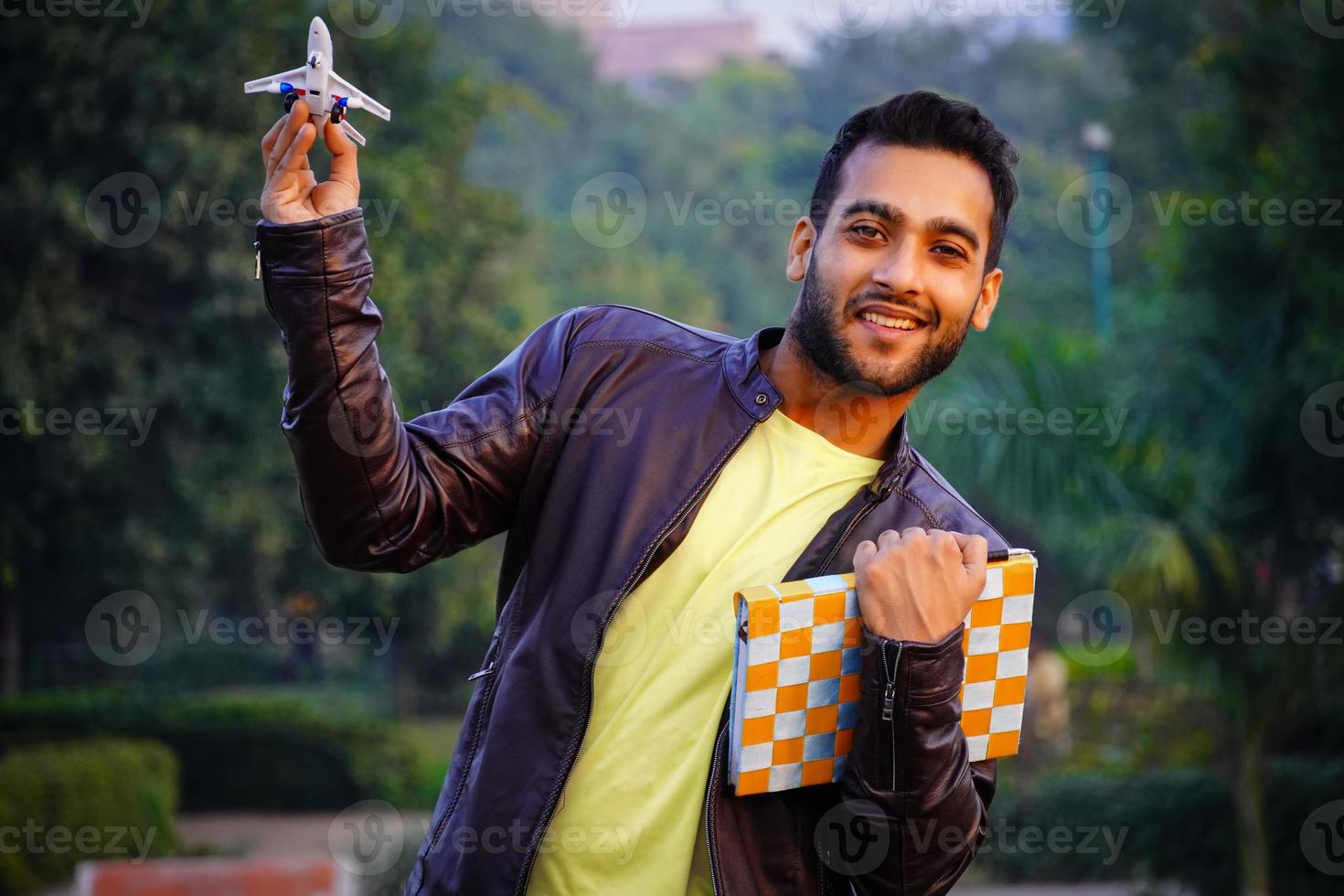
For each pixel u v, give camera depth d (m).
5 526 15.24
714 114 59.50
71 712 16.30
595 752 1.49
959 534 1.48
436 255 18.22
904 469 1.61
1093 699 12.89
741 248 46.34
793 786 1.44
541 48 55.25
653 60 95.62
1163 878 9.86
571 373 1.61
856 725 1.45
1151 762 12.31
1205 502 7.64
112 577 16.52
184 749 16.41
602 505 1.54
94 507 16.23
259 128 15.09
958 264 1.50
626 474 1.55
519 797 1.46
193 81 14.46
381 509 1.44
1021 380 7.53
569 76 55.41
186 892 8.69
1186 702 12.52
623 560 1.50
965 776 1.43
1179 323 8.86
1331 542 8.16
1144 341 10.30
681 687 1.49
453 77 19.52
